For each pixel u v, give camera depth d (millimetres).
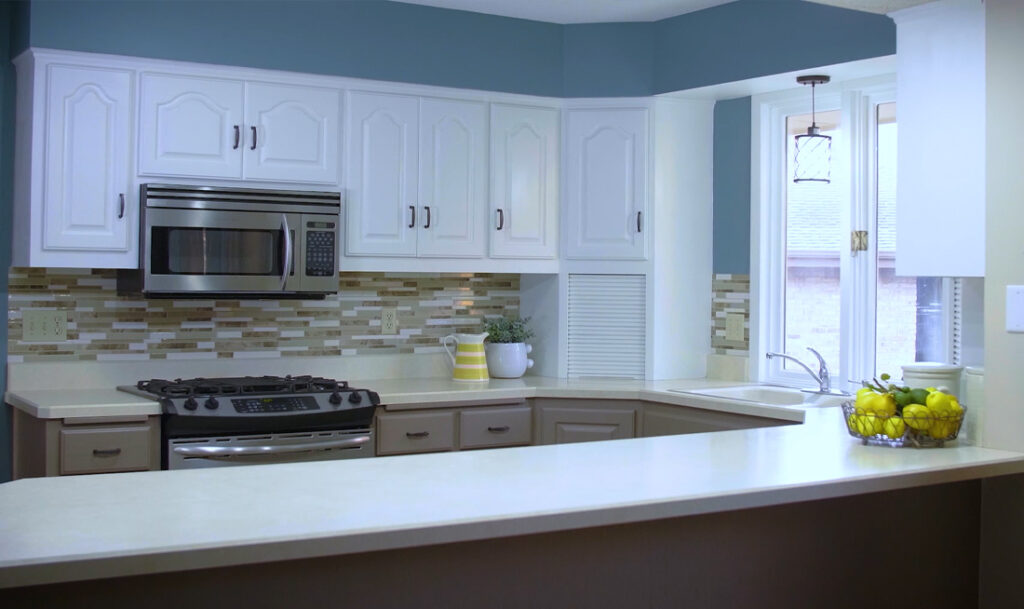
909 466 2562
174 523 1895
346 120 4477
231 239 4160
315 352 4746
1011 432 2811
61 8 3924
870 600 2822
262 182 4293
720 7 4590
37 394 4023
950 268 3094
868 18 4023
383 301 4914
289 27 4332
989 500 3008
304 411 3961
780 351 4824
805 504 2695
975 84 3021
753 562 2607
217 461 3816
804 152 4684
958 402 2982
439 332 5070
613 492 2209
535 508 2053
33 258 3914
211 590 1958
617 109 4906
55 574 1652
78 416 3668
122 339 4328
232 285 4160
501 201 4832
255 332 4602
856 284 4488
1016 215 2797
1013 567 2943
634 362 4938
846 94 4500
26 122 3982
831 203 4633
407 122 4605
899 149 3229
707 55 4645
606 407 4586
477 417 4457
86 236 3990
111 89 4031
